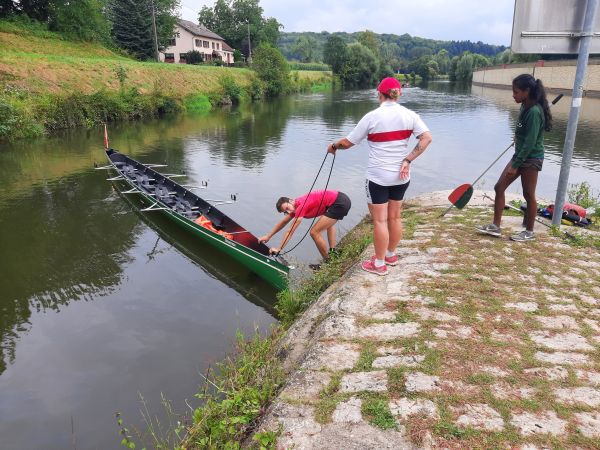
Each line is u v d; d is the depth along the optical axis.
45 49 34.44
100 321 6.02
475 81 84.50
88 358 5.26
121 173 12.75
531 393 2.84
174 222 9.39
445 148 17.89
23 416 4.42
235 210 10.34
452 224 6.20
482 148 17.91
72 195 11.77
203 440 2.96
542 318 3.72
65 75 26.78
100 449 3.99
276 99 45.69
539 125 4.79
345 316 3.84
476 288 4.25
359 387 2.98
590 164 15.02
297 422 2.74
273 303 6.43
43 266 7.67
